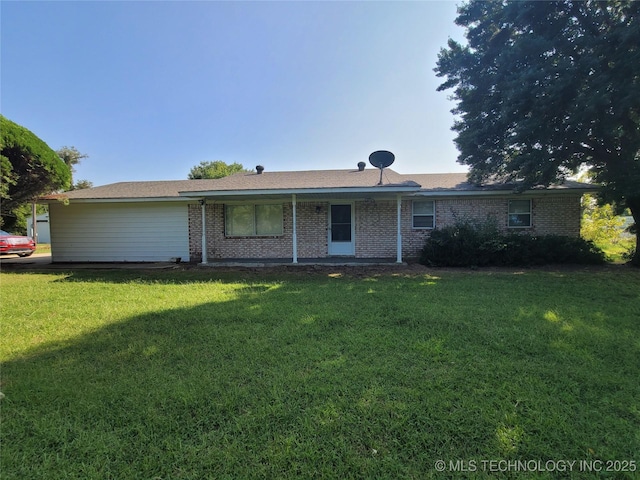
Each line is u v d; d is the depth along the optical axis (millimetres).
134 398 2541
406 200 11570
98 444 2033
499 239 9711
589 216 14141
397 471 1784
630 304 5215
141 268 10359
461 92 10164
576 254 9914
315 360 3195
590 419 2225
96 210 12281
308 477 1750
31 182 10820
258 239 11922
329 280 7762
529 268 9391
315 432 2115
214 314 4820
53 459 1921
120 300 5887
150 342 3740
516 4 8398
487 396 2512
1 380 2865
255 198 11094
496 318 4441
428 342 3586
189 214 12109
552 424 2162
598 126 8094
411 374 2863
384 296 5871
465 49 9797
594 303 5273
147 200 11586
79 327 4332
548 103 7828
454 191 10836
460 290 6355
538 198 11031
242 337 3848
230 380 2814
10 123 9523
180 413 2344
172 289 6883
